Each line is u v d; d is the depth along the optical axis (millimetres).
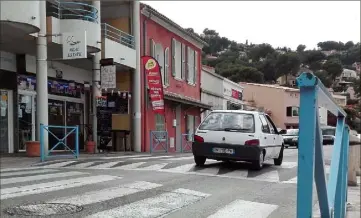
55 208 5836
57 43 15539
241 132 10977
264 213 6008
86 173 9695
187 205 6344
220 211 6016
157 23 24797
